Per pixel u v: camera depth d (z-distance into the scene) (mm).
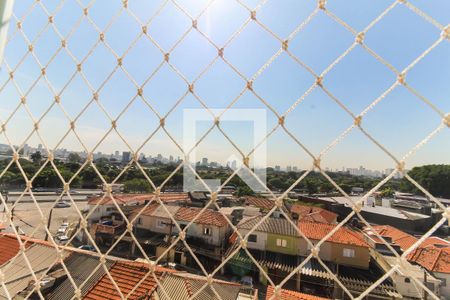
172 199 16719
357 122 1396
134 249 16531
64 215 22828
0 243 8312
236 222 15508
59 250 1840
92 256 7555
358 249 13727
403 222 20688
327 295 12742
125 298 1646
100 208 19781
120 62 1978
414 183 1284
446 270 12008
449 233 18766
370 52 1395
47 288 6488
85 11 2035
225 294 6512
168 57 1897
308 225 15742
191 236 16031
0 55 1425
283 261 14297
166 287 5934
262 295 12789
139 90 1924
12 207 1982
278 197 1542
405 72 1303
